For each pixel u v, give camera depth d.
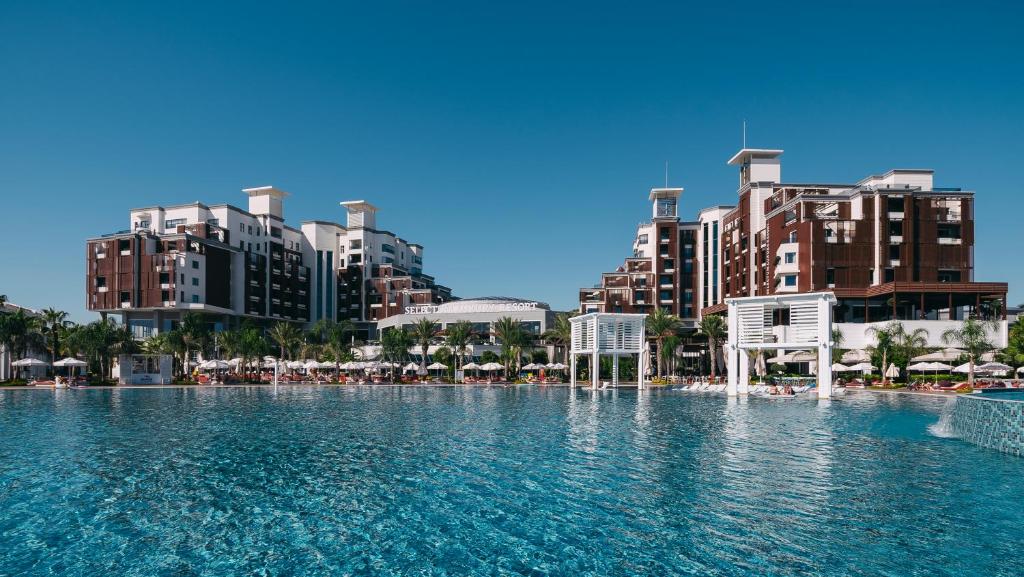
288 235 157.50
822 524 15.88
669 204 132.75
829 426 34.47
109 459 24.38
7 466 23.03
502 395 64.25
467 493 19.02
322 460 24.20
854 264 94.81
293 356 110.31
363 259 164.50
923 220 95.25
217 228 133.75
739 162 122.75
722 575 12.84
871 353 79.06
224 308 132.38
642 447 27.20
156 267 122.62
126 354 85.06
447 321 123.81
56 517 16.61
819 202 98.56
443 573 13.05
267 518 16.55
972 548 14.15
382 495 18.81
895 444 27.83
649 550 14.22
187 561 13.66
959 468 22.34
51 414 41.38
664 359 101.31
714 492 19.00
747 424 35.69
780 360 83.50
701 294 130.88
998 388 59.50
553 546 14.51
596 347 73.44
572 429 33.50
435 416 40.62
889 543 14.48
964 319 87.56
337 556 13.96
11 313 96.94
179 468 22.69
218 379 89.25
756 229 114.00
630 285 130.62
